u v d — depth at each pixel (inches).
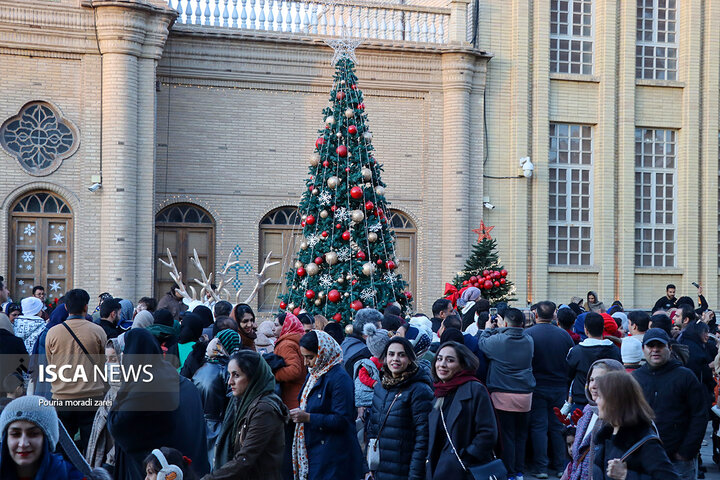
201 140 823.1
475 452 240.1
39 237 745.6
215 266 826.2
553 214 936.3
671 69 980.6
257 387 237.0
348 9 866.8
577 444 239.9
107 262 732.7
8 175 732.0
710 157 980.6
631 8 954.1
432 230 882.1
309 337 282.5
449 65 877.8
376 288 543.2
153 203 754.2
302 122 853.8
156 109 795.4
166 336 321.4
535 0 923.4
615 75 948.0
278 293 852.0
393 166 875.4
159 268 812.6
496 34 909.2
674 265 977.5
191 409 240.8
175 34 802.2
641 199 967.0
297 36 837.8
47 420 167.0
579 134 948.6
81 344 312.2
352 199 553.3
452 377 249.6
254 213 839.1
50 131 741.9
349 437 281.9
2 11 717.9
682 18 979.3
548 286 924.0
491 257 708.0
